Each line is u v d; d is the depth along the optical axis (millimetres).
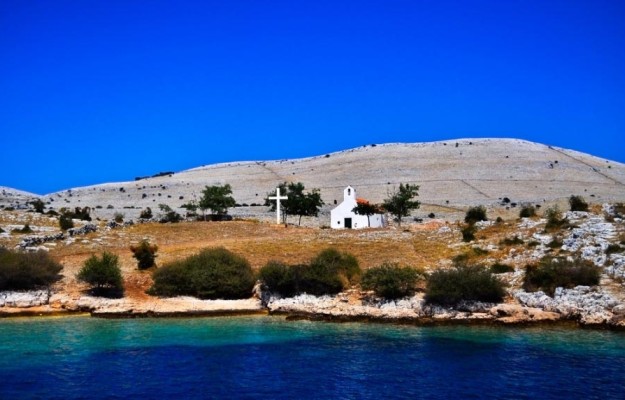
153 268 69938
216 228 94750
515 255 68750
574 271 57469
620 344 45812
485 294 56906
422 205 164000
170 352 44469
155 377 38375
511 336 49125
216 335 50219
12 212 103562
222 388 36438
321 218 130250
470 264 68250
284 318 57812
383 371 39594
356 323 55406
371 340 48375
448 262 70875
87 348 45406
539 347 45281
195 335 50219
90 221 104812
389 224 113875
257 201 181375
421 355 43469
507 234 77312
